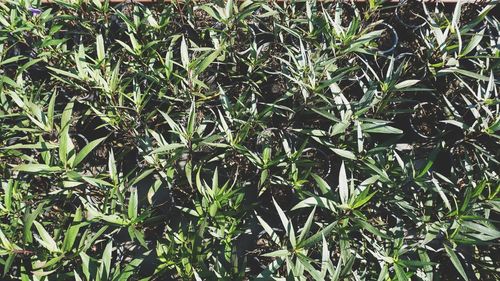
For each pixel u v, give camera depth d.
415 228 1.06
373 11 1.27
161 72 1.24
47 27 1.36
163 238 1.16
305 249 0.88
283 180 1.05
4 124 1.20
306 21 1.22
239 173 1.24
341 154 1.01
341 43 1.14
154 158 1.06
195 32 1.41
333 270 0.89
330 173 1.27
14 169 0.91
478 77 1.07
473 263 1.10
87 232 1.00
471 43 1.09
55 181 1.12
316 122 1.31
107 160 1.34
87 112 1.20
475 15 1.46
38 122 1.01
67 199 1.07
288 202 1.25
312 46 1.26
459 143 1.21
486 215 1.00
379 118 1.20
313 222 1.17
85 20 1.29
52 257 0.91
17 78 1.15
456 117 1.14
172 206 1.19
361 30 1.28
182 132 1.04
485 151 1.10
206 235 1.10
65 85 1.33
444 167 1.31
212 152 1.25
